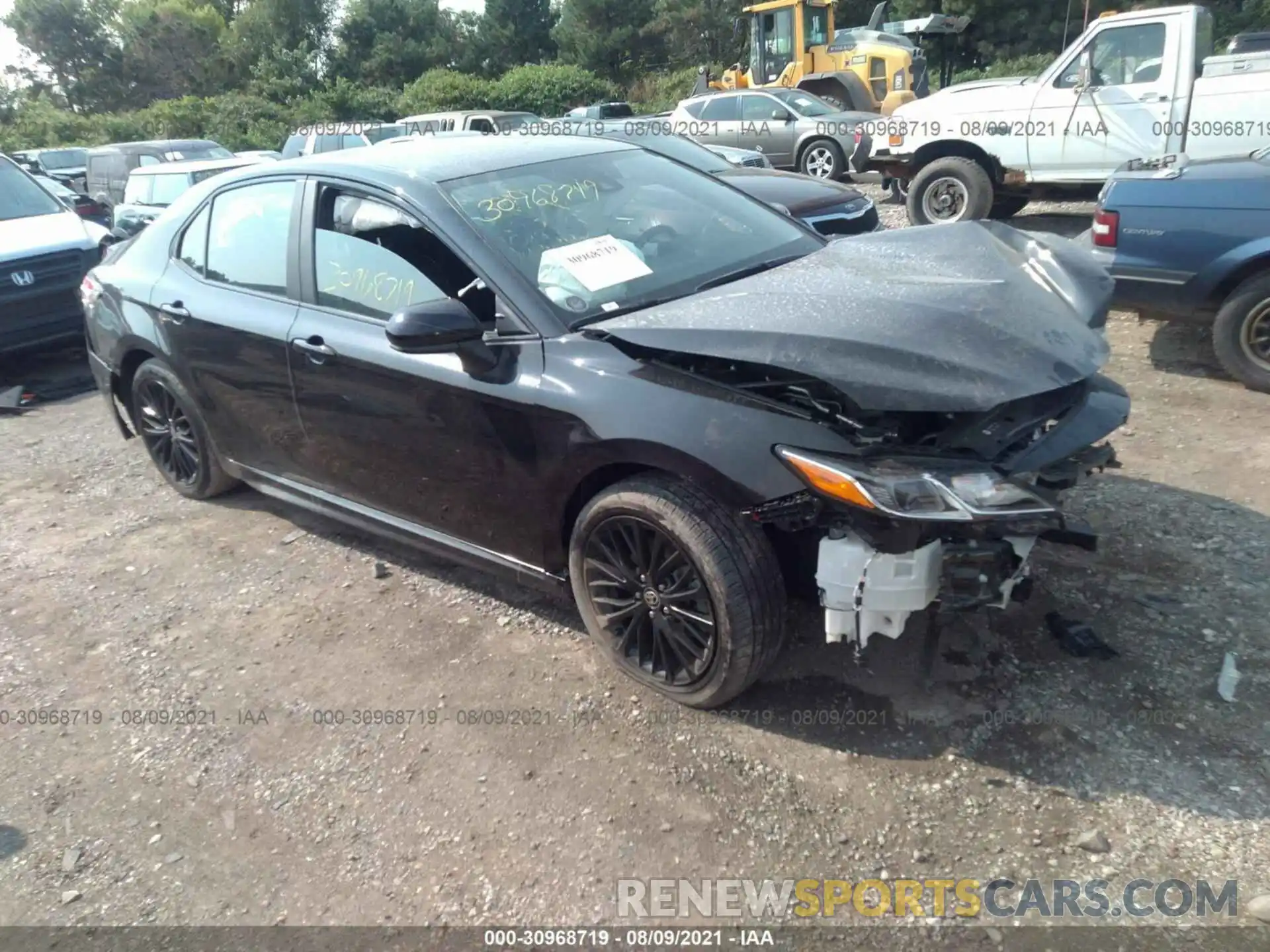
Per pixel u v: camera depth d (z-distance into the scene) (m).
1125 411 3.18
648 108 39.22
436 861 2.74
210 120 39.81
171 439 5.09
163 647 3.87
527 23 52.50
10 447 6.32
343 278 3.88
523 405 3.24
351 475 4.02
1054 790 2.78
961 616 3.52
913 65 19.88
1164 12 9.04
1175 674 3.19
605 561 3.29
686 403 2.96
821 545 2.84
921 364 2.75
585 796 2.92
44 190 8.50
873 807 2.79
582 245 3.60
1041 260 3.64
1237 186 5.43
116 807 3.06
